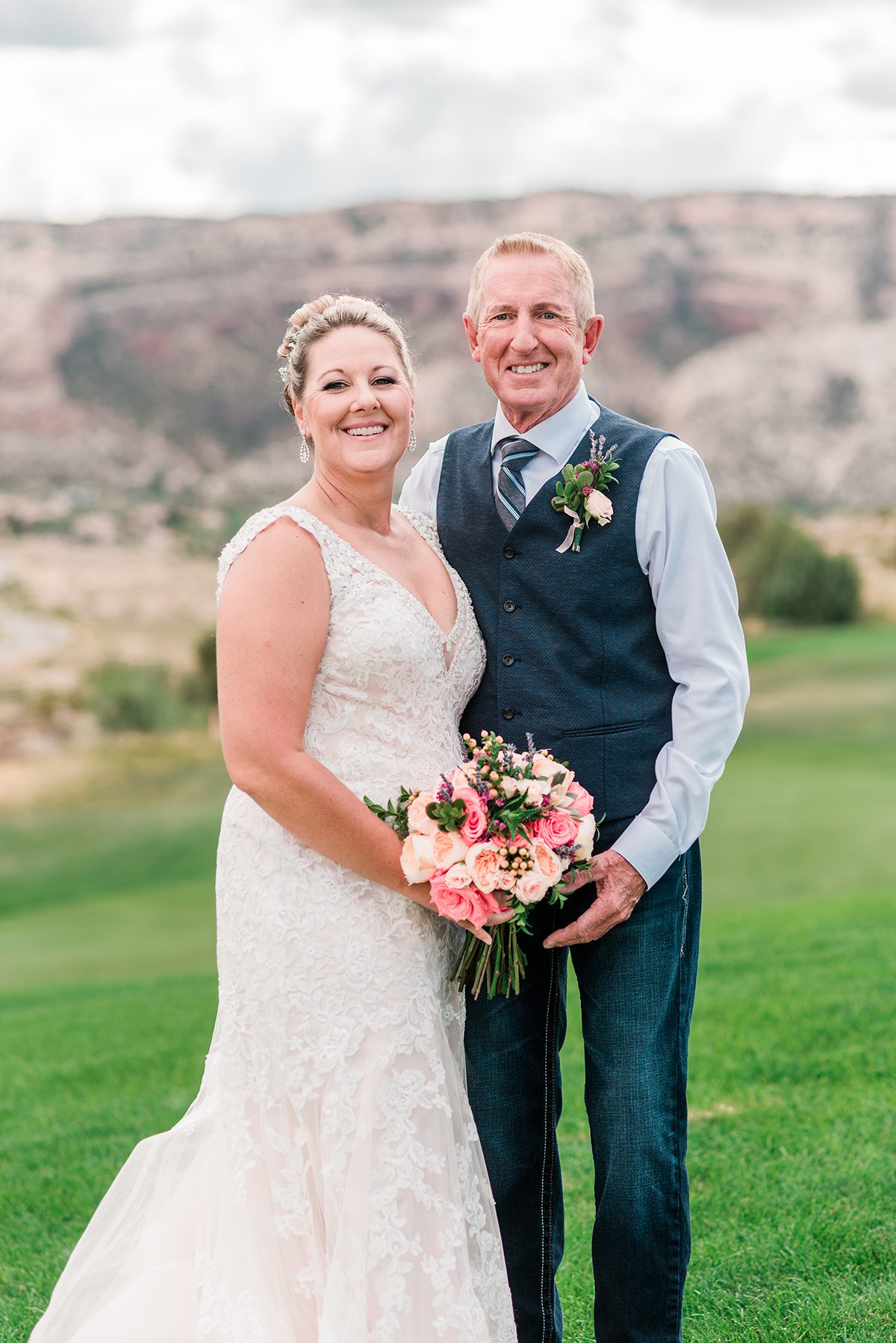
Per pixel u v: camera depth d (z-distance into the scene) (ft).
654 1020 9.21
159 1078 19.12
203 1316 8.32
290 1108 8.56
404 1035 8.56
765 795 85.92
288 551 8.71
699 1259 10.76
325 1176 8.31
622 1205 9.02
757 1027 17.46
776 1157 12.62
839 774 92.99
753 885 63.36
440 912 8.50
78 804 121.90
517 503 9.82
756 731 108.58
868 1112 13.56
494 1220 8.87
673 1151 9.17
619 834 9.40
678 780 9.16
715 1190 11.93
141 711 140.77
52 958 62.59
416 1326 8.14
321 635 8.74
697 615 9.36
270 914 8.70
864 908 29.99
